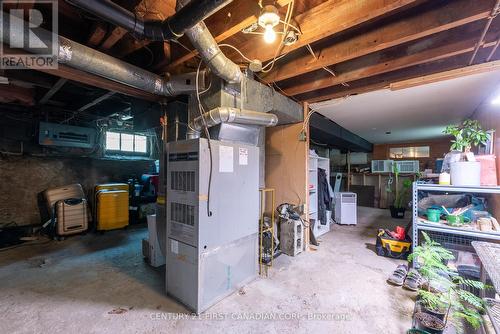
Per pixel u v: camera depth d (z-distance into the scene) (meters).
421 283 2.16
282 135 3.63
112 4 1.32
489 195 2.75
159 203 2.60
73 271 2.65
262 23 1.49
